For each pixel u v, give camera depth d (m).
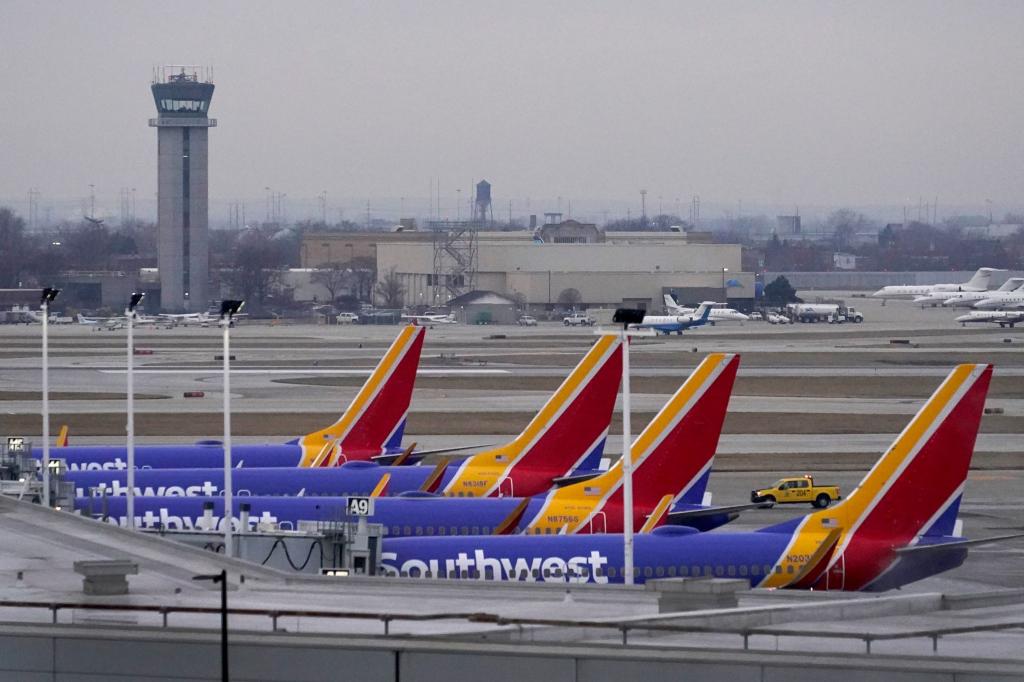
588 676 118.75
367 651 121.81
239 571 171.38
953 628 136.50
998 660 118.25
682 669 117.50
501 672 119.81
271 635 126.81
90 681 126.00
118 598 153.00
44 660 126.94
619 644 124.94
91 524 197.62
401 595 160.12
